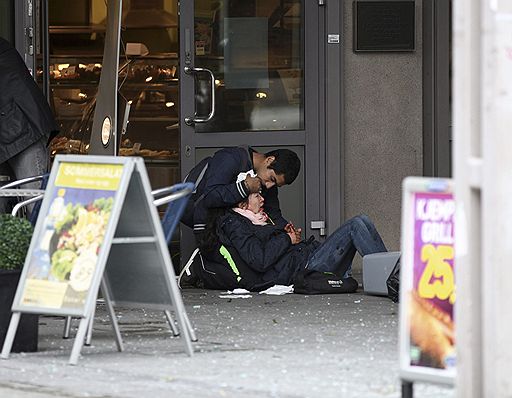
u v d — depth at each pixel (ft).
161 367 44.83
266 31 77.97
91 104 84.23
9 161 68.95
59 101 84.17
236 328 55.62
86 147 83.76
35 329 48.88
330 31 77.71
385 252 71.05
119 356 47.50
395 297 65.98
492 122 32.48
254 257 70.49
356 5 78.13
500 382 32.55
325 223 78.18
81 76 84.48
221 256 71.20
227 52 77.77
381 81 78.69
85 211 45.88
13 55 69.77
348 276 72.33
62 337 52.95
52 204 46.68
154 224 46.50
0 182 70.38
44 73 81.10
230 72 77.87
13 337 46.98
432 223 35.12
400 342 35.29
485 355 32.76
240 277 70.79
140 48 85.15
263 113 78.02
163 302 47.55
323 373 43.29
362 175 78.84
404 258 35.40
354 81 78.59
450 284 34.73
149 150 84.02
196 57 77.46
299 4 78.13
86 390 40.57
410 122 79.25
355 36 78.18
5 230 47.96
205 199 71.31
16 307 46.29
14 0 77.77
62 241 46.03
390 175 79.10
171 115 84.33
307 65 78.02
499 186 32.53
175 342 51.24
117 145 73.05
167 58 84.94
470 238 33.19
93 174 46.21
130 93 84.64
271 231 71.26
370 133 78.84
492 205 32.53
